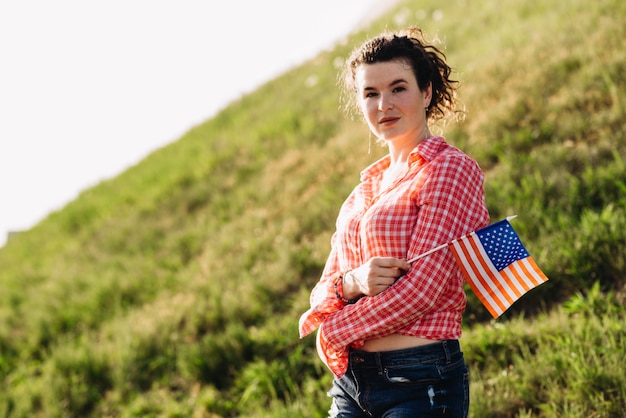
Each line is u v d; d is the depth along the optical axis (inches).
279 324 237.3
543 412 144.3
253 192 378.0
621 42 312.7
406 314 84.1
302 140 421.1
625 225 190.9
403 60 94.3
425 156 89.7
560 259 191.9
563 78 306.8
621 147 238.2
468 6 567.5
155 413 219.3
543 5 439.8
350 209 102.8
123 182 562.9
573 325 164.9
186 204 411.5
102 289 324.2
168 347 252.1
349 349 91.2
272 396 197.8
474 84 342.6
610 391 136.3
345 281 91.8
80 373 253.9
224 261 308.2
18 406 238.4
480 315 194.2
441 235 85.1
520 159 257.8
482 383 157.0
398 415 85.7
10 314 356.8
